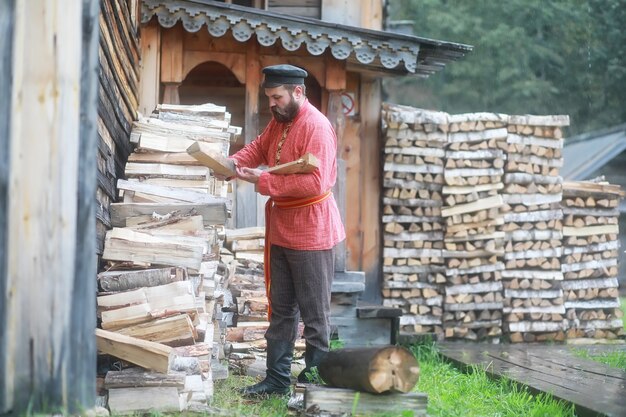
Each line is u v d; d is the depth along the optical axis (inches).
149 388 181.8
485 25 1185.4
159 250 216.4
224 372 228.1
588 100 1173.1
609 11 1190.3
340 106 363.3
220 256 284.4
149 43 355.3
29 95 161.9
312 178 204.5
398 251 392.2
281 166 202.7
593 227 414.6
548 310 403.9
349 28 343.6
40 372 161.5
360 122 392.5
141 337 198.5
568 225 412.2
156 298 203.9
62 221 162.7
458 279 397.1
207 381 196.5
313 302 214.5
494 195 397.4
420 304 394.9
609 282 416.2
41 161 162.1
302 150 209.6
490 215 396.2
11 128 161.0
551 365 298.5
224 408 193.3
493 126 398.0
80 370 163.8
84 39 166.1
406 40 347.9
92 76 166.4
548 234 405.4
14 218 161.0
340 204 359.3
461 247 398.0
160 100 369.1
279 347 219.6
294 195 205.9
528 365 297.0
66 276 162.9
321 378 202.7
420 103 1182.3
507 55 1156.5
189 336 199.8
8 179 160.9
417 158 391.9
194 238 223.0
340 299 353.4
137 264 214.8
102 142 228.7
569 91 1174.3
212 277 227.5
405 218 393.1
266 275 222.7
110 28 246.1
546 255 405.1
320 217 212.7
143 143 263.0
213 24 339.6
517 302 402.3
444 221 396.5
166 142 265.0
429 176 393.7
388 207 390.9
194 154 195.2
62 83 162.9
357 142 391.5
